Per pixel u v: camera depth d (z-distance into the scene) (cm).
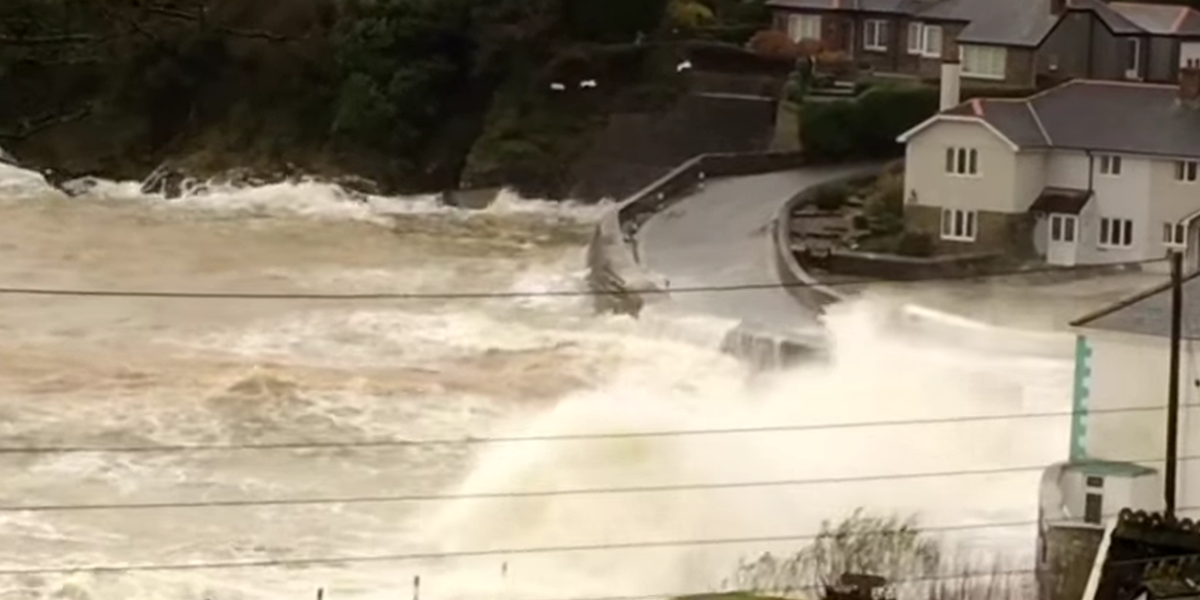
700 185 16750
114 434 10144
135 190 16288
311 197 17150
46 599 7650
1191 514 6875
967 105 15625
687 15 18488
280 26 17225
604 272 14425
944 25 17925
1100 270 15012
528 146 17775
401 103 17962
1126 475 6875
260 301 13588
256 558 8062
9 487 9038
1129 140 15288
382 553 8088
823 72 18162
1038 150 15362
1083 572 6412
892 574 6544
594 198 17500
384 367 11925
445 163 17962
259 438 10144
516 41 18238
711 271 14362
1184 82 15488
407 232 16625
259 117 17438
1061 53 17412
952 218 15462
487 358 12344
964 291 14212
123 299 13412
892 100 17262
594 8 18288
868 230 15675
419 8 18162
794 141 17462
